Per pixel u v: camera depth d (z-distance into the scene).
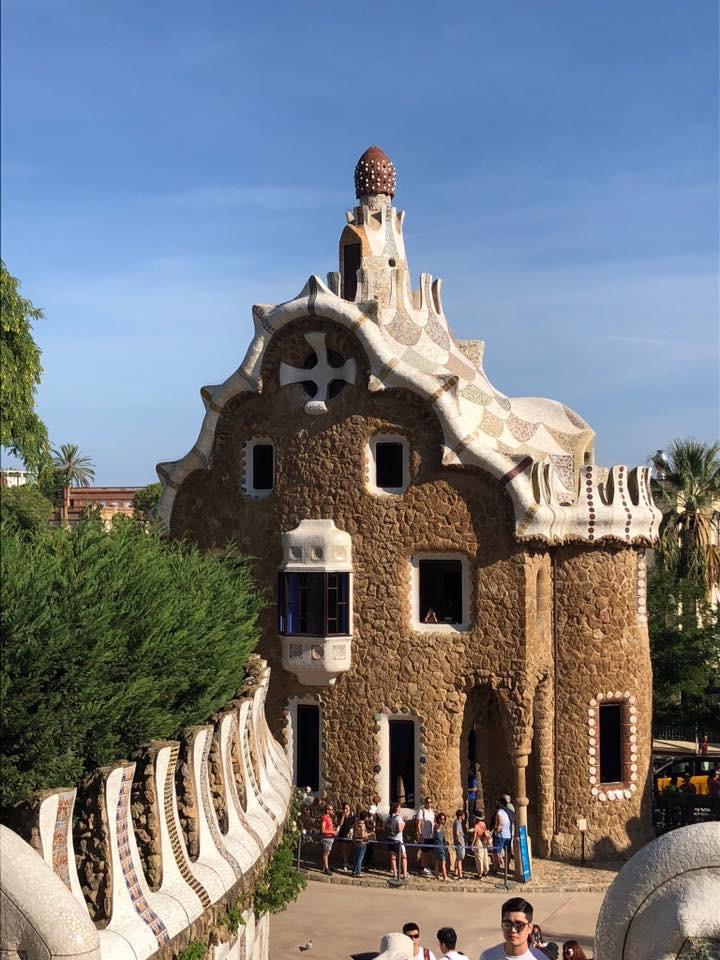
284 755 22.58
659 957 9.18
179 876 12.79
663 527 42.84
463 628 27.92
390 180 31.88
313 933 23.42
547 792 28.91
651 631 40.28
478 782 28.55
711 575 42.78
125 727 12.79
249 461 29.95
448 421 27.69
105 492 65.56
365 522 28.41
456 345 32.12
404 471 28.41
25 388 29.52
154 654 13.02
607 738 29.39
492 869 27.81
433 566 28.58
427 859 27.33
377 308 28.30
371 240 30.98
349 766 28.34
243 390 29.58
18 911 8.84
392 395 28.19
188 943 12.33
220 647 15.09
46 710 11.28
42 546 12.65
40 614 11.20
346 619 28.31
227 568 20.22
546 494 28.05
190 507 30.56
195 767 13.84
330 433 28.72
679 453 44.28
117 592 12.74
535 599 28.06
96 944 9.01
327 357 29.00
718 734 40.59
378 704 28.19
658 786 33.72
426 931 23.58
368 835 27.44
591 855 28.75
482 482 27.67
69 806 10.79
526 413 31.97
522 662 27.30
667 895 9.30
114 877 11.38
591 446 32.09
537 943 17.62
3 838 9.05
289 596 28.52
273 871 17.45
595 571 29.20
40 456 30.59
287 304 28.92
